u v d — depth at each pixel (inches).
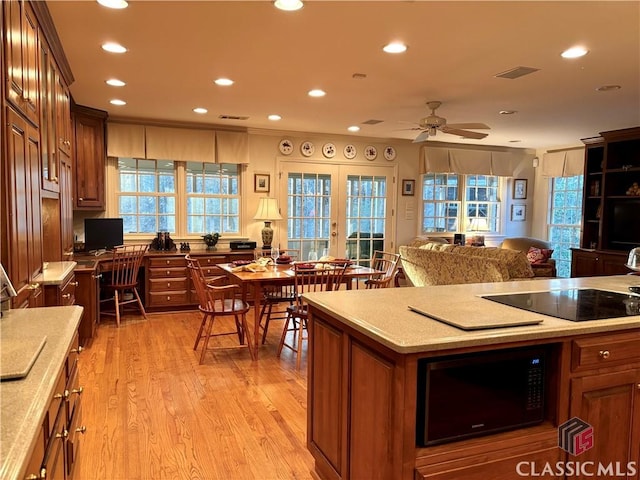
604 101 184.5
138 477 87.5
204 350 153.3
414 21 107.9
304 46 124.8
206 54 132.0
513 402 67.7
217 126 244.5
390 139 288.4
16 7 81.5
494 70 144.5
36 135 98.3
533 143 299.0
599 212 248.1
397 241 294.8
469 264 201.0
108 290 217.2
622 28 111.0
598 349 70.5
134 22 110.0
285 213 265.6
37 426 38.0
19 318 71.4
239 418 112.8
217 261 229.8
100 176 215.0
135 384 133.4
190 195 247.0
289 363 154.0
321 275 156.6
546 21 107.3
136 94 178.9
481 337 62.6
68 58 135.8
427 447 62.6
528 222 328.5
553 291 96.4
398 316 73.0
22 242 83.8
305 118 224.1
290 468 91.6
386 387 63.3
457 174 311.1
